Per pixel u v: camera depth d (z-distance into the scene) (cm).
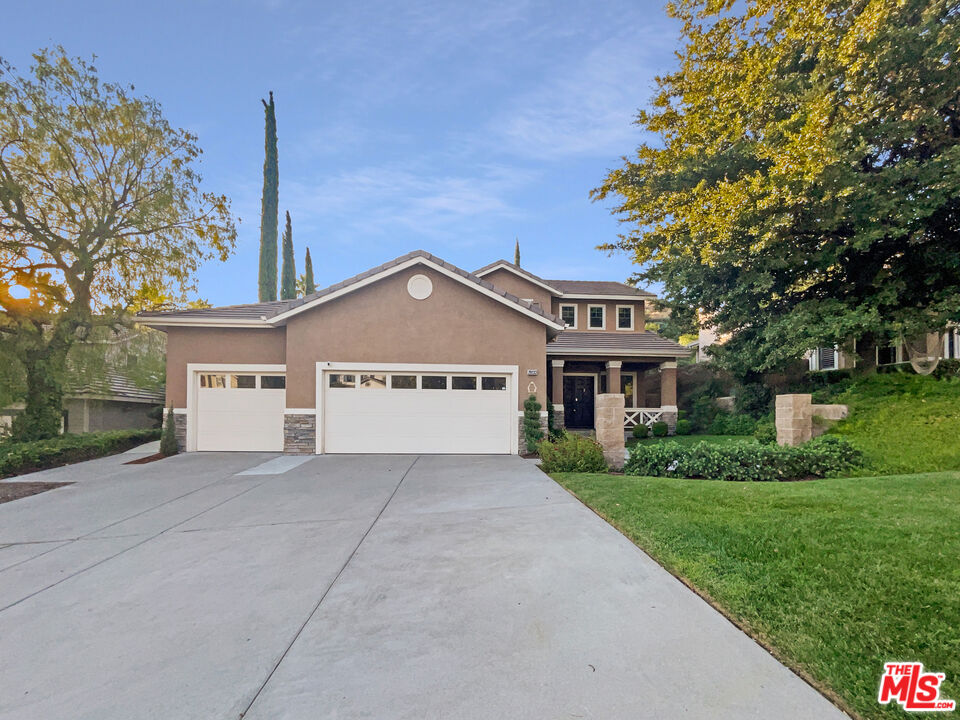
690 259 1376
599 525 555
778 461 797
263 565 457
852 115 923
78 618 355
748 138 1195
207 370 1318
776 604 337
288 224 3416
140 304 1608
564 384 2031
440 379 1255
